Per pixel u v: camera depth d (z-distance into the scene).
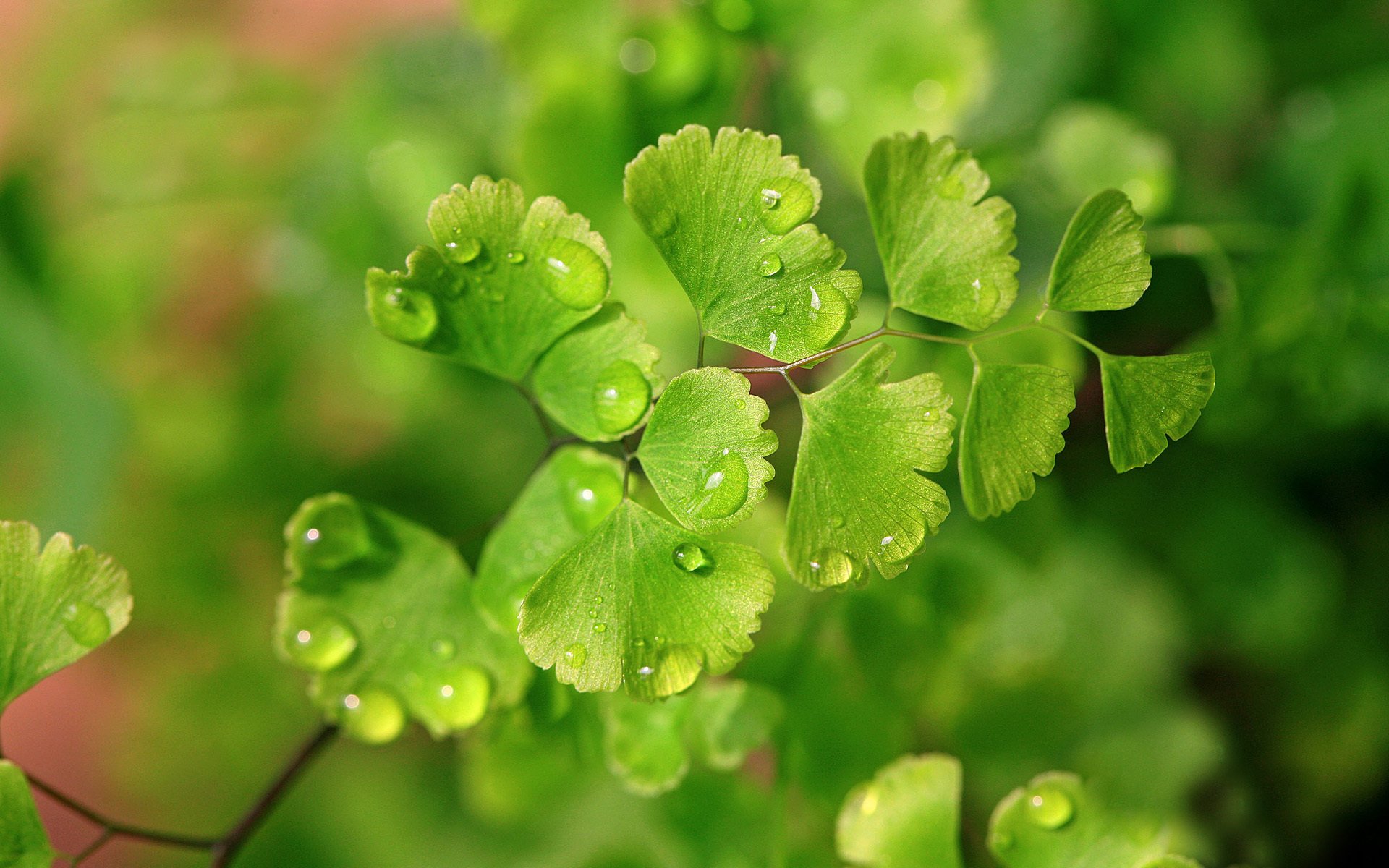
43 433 0.38
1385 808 0.31
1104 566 0.30
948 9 0.29
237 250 0.36
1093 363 0.30
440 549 0.26
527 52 0.29
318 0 0.41
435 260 0.25
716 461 0.25
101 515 0.36
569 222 0.25
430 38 0.34
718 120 0.29
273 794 0.26
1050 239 0.29
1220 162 0.33
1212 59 0.33
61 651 0.25
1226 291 0.29
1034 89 0.30
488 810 0.30
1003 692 0.29
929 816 0.27
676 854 0.29
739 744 0.27
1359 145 0.31
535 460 0.34
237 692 0.36
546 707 0.26
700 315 0.25
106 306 0.37
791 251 0.25
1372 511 0.32
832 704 0.28
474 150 0.33
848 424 0.25
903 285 0.25
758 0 0.29
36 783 0.25
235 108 0.37
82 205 0.37
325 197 0.34
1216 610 0.31
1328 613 0.31
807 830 0.28
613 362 0.25
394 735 0.26
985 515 0.25
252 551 0.36
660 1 0.29
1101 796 0.27
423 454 0.34
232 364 0.36
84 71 0.39
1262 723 0.32
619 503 0.25
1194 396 0.25
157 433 0.36
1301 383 0.29
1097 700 0.29
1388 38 0.33
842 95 0.29
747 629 0.25
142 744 0.36
